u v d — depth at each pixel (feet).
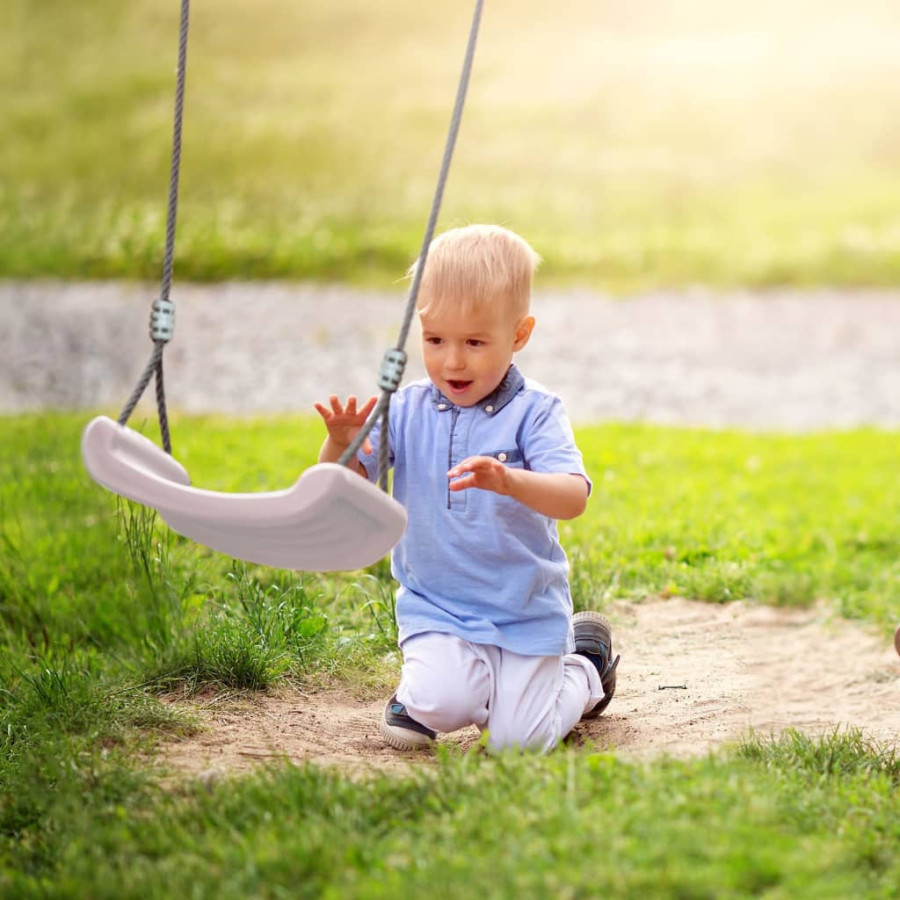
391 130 129.08
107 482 15.53
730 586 31.01
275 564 16.81
